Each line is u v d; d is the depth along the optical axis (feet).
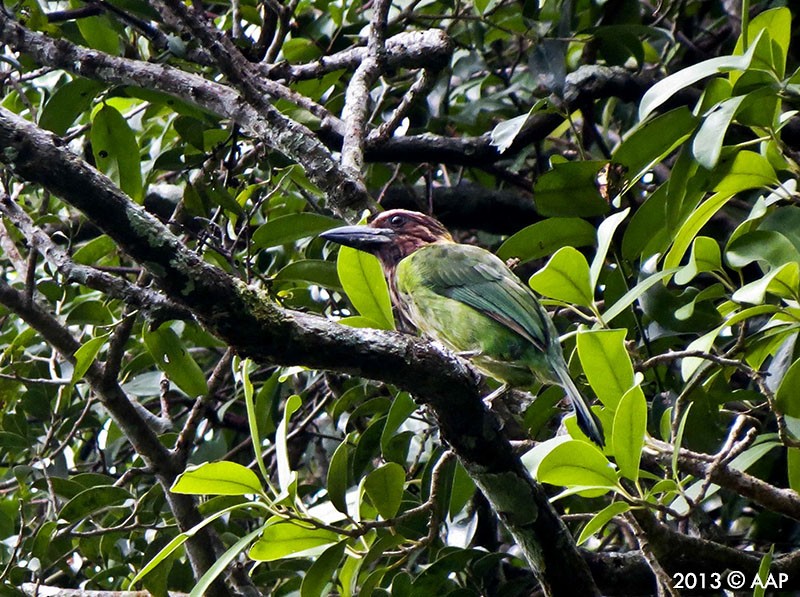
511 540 35.06
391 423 29.19
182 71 32.58
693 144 23.77
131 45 35.78
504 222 42.22
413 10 39.32
